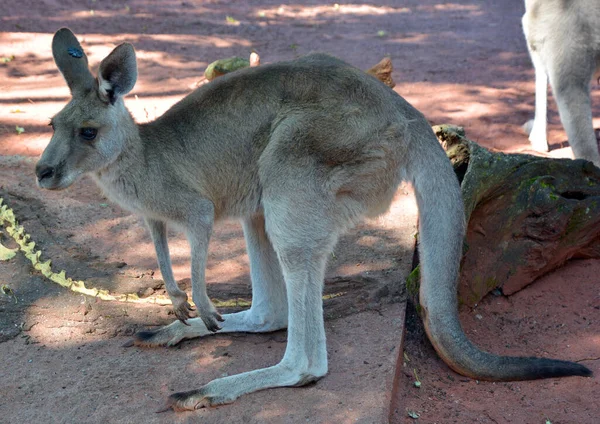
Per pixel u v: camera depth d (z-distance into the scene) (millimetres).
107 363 3271
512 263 3559
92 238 3756
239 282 3590
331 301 3461
